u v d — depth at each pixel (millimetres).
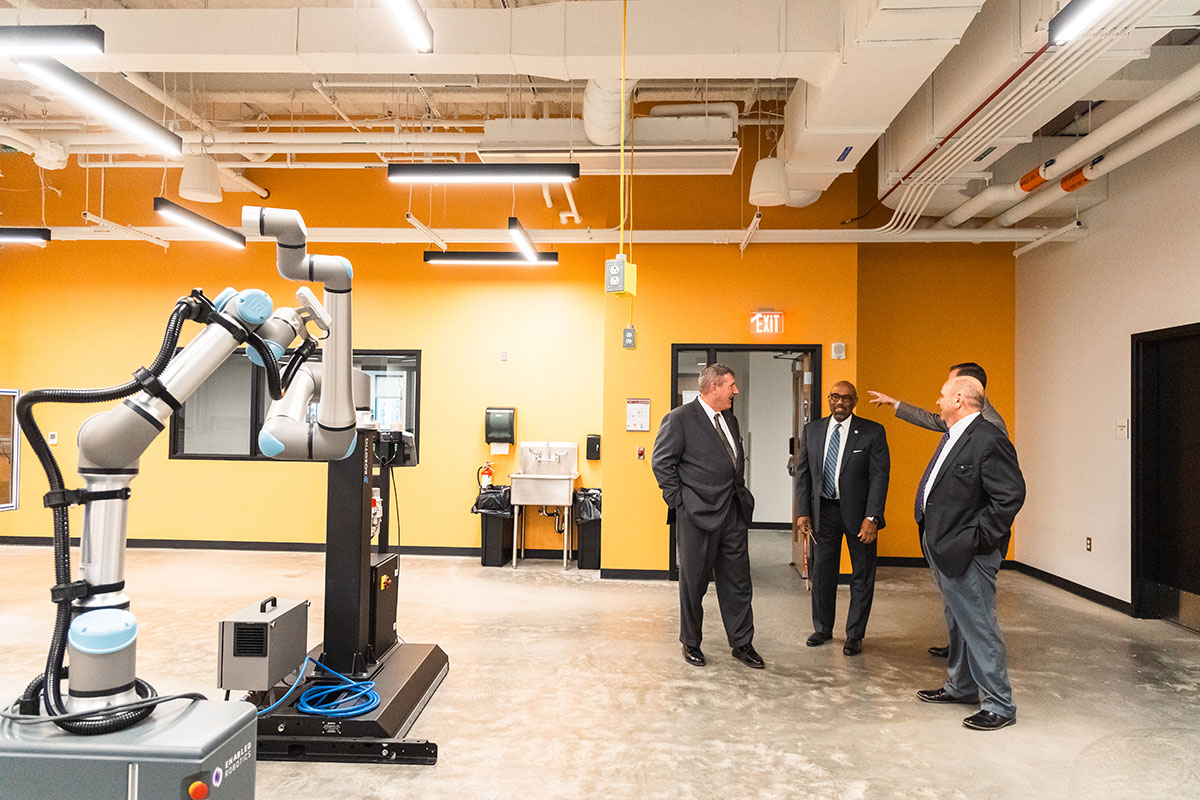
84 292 7930
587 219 7652
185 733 1347
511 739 3127
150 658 4078
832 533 4504
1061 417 6457
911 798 2650
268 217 1720
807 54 3807
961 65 4145
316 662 3318
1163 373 5309
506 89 6266
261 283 7887
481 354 7730
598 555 7090
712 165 5508
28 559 7059
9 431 6840
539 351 7715
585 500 7090
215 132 6141
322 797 2621
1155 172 5238
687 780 2773
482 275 7758
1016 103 4020
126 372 7879
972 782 2768
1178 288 4992
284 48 3859
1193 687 3814
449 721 3307
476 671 3984
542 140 5266
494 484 7613
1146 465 5363
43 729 1339
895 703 3562
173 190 7898
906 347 7453
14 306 7957
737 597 4207
